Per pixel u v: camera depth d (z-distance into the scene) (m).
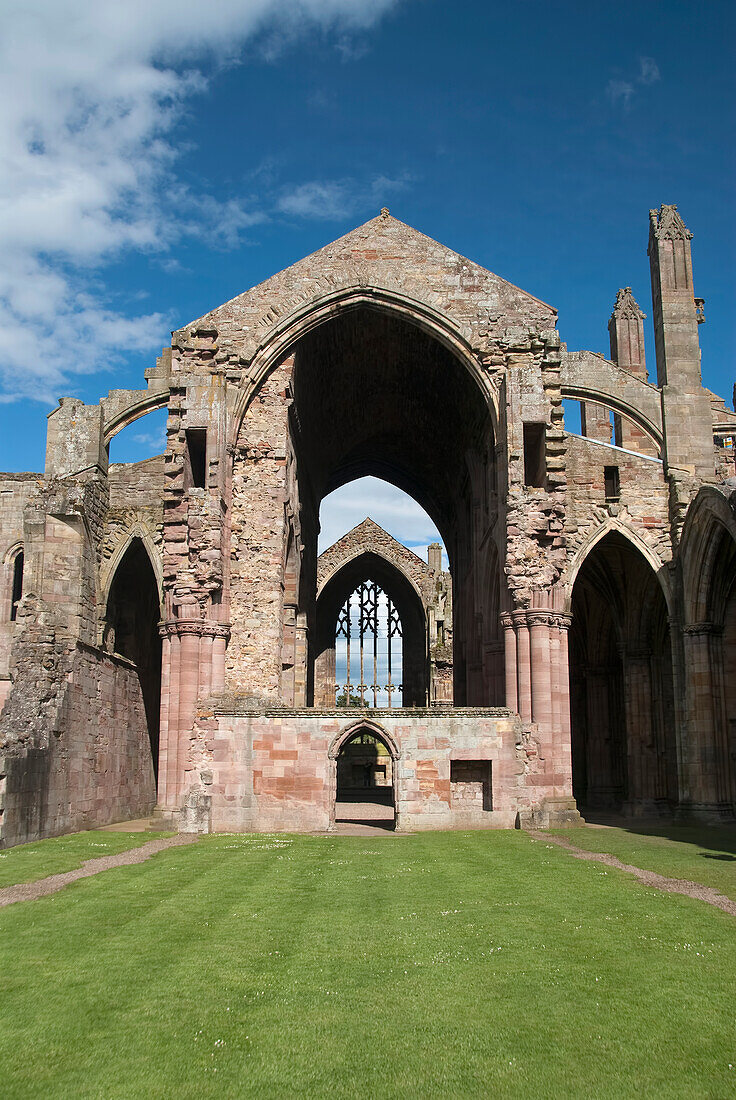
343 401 37.44
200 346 27.14
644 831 21.97
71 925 10.80
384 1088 6.07
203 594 24.55
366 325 31.25
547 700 24.00
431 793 21.62
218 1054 6.64
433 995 7.90
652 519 27.47
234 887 13.34
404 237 28.83
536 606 24.47
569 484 27.58
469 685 34.31
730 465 33.41
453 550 42.97
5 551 36.53
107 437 32.94
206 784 21.48
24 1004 7.76
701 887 13.26
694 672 25.62
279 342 27.58
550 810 23.27
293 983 8.27
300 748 21.56
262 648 25.69
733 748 25.31
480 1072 6.28
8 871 15.31
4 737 19.48
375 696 55.91
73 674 22.98
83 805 23.53
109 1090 6.07
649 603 31.12
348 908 11.67
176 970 8.73
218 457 25.59
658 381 31.70
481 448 32.72
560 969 8.66
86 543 25.41
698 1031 7.01
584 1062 6.43
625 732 32.34
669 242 31.70
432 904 11.91
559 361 27.56
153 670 32.66
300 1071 6.34
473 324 28.08
